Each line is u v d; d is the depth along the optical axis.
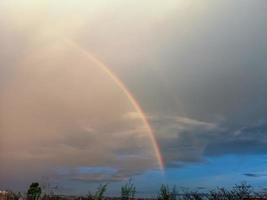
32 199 24.42
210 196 22.34
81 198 24.33
